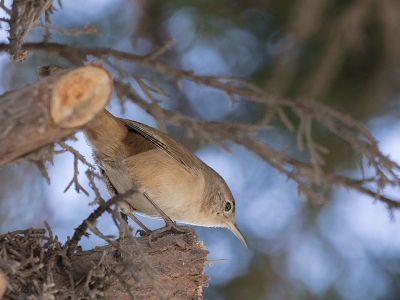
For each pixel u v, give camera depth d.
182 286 7.37
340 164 13.62
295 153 13.57
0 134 5.31
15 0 7.15
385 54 13.30
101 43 13.46
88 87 5.46
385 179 8.16
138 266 6.74
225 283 13.66
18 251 6.69
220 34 13.88
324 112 8.27
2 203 12.91
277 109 8.33
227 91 8.20
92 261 6.89
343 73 13.73
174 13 13.98
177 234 7.73
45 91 5.39
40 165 6.41
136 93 7.87
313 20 12.50
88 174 6.40
